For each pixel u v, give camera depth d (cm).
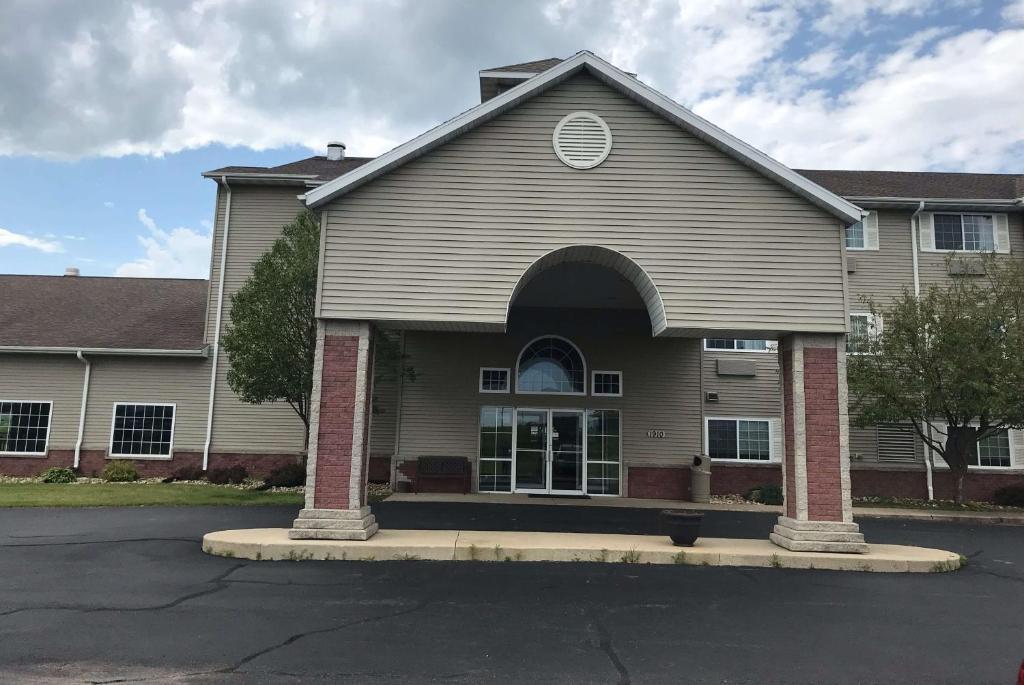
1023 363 1518
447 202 1045
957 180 2145
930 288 1727
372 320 1022
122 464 1820
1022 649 615
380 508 1434
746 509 1596
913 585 855
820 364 1023
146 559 903
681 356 1850
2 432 1883
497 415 1823
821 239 1043
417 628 638
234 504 1427
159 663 536
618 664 558
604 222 1048
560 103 1073
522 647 593
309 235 1579
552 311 1866
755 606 740
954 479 1712
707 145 1063
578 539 1038
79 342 1922
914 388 1630
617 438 1822
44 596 723
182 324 2059
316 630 626
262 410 1889
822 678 539
